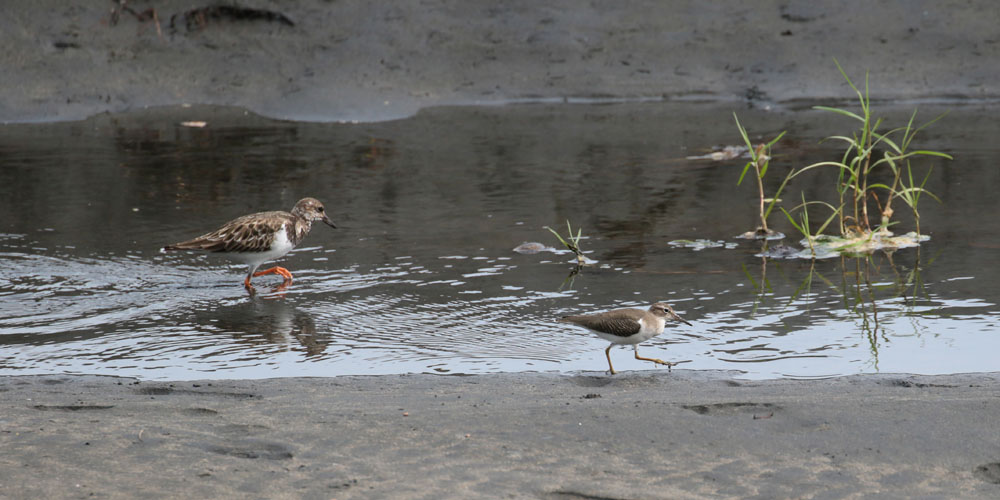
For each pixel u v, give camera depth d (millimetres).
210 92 27875
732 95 28062
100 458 7480
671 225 16172
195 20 29766
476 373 10070
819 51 29172
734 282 13195
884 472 7219
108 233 15953
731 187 18594
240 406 8828
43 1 29766
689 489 6977
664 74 28938
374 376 9852
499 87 28516
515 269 13953
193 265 14391
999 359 10219
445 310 12266
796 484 7035
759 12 30703
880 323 11453
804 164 20359
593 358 10602
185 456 7543
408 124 25531
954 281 12938
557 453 7629
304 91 27719
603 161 20969
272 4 30516
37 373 10102
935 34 29281
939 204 17094
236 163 21078
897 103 27016
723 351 10664
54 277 13711
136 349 10906
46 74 27734
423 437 7961
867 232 15250
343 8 30609
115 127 25156
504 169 20359
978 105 26500
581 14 31031
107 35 29250
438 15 30750
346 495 6867
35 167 20672
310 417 8445
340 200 18078
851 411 8406
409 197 18234
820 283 13078
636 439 7887
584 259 14352
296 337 11312
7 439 7855
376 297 12820
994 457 7434
